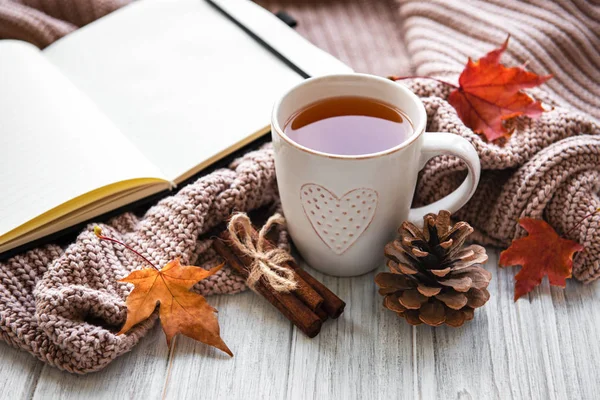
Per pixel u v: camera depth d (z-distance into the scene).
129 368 0.44
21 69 0.56
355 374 0.44
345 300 0.48
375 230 0.45
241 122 0.53
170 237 0.47
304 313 0.45
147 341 0.46
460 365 0.44
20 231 0.47
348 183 0.42
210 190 0.48
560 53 0.59
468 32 0.61
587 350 0.45
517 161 0.49
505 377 0.44
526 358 0.45
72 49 0.60
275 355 0.45
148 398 0.43
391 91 0.46
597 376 0.44
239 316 0.47
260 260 0.46
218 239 0.48
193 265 0.48
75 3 0.65
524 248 0.47
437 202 0.48
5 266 0.46
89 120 0.52
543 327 0.46
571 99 0.58
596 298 0.47
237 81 0.57
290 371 0.44
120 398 0.43
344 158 0.41
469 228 0.44
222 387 0.43
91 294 0.44
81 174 0.48
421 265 0.45
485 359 0.45
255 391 0.43
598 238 0.46
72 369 0.43
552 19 0.60
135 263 0.47
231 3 0.63
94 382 0.44
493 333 0.46
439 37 0.62
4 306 0.44
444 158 0.49
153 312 0.46
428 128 0.53
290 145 0.42
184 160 0.51
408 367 0.44
